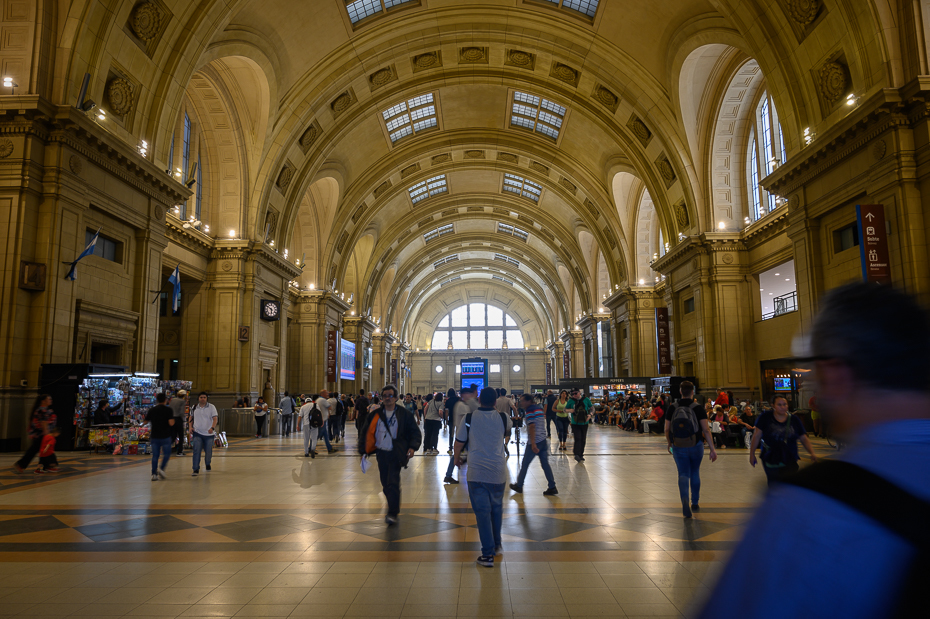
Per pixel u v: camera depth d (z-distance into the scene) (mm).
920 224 12023
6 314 12352
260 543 5781
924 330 792
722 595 763
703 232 22500
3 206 12492
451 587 4480
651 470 11094
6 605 4109
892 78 12453
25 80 12836
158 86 16109
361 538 5980
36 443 10656
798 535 697
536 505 7625
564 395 14594
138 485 9375
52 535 6086
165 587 4488
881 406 777
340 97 24891
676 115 22344
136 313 15883
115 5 13984
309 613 3979
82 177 13734
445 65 25969
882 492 680
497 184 40156
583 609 4043
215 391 21875
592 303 41531
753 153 22281
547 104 28938
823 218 15094
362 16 22141
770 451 5715
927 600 597
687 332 24969
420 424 29688
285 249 25938
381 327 48969
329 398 18188
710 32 18406
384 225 40062
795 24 14766
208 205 22578
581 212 35219
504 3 22344
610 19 21516
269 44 20016
